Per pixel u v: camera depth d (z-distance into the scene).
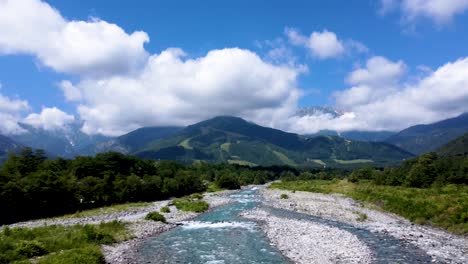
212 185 172.12
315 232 54.44
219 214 78.88
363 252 42.31
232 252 44.19
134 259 40.84
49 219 71.31
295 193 125.06
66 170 104.75
